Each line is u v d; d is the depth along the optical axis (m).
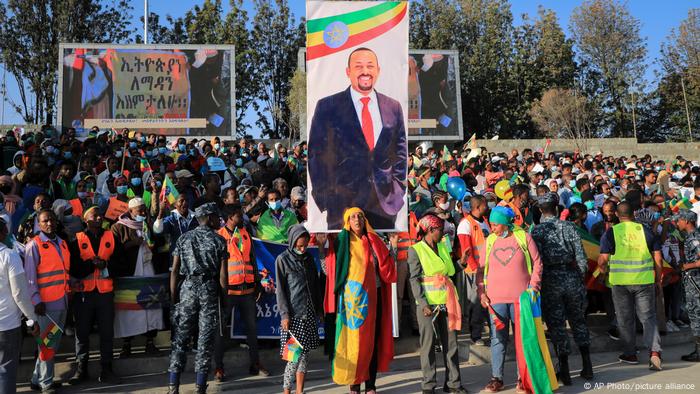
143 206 8.47
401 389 7.36
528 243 7.12
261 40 44.75
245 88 44.28
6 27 39.28
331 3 7.28
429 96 30.39
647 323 8.16
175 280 7.16
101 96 27.36
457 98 30.61
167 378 8.01
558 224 7.53
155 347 8.80
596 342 9.50
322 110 7.23
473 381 7.64
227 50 28.59
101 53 27.53
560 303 7.46
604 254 8.50
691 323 8.65
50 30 40.09
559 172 16.62
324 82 7.25
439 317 7.14
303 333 6.84
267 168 14.96
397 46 7.39
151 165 13.24
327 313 7.17
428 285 7.01
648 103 48.16
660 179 16.59
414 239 9.32
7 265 6.29
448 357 7.10
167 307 8.57
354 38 7.32
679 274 10.42
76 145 14.73
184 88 28.06
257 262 8.90
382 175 7.33
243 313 8.14
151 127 27.64
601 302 11.31
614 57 47.88
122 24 42.62
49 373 7.20
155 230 8.48
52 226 7.36
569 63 47.41
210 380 7.84
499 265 7.12
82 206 9.98
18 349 6.39
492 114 46.28
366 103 7.32
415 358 9.01
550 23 47.34
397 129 7.36
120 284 8.30
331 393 7.21
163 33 45.41
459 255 8.48
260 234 9.35
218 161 14.85
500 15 47.28
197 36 44.31
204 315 7.01
